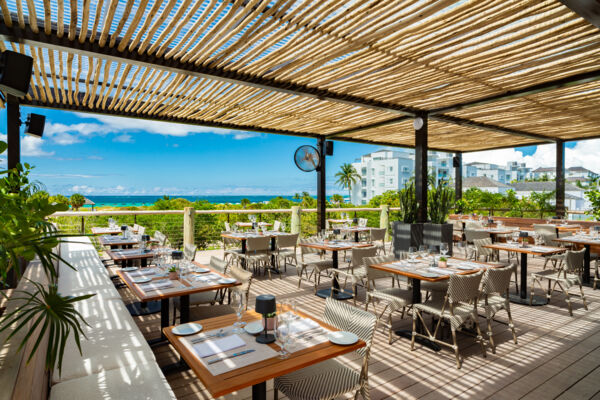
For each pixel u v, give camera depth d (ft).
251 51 12.23
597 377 10.32
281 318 6.72
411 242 22.70
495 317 15.34
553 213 35.35
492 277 12.17
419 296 12.98
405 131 27.86
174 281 11.44
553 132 28.60
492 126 26.03
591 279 22.09
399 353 11.86
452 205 24.02
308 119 23.53
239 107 20.29
